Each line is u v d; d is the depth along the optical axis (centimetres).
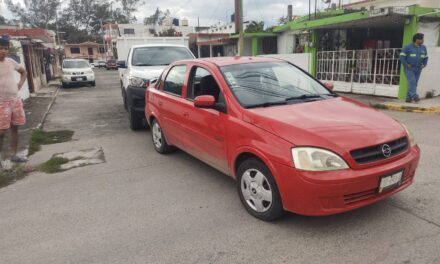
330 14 1597
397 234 333
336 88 1301
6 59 559
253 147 359
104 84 2339
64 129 898
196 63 509
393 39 1377
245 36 2244
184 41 1477
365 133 333
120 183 504
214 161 452
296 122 348
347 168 312
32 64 1852
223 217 386
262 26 2470
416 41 953
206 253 321
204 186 477
